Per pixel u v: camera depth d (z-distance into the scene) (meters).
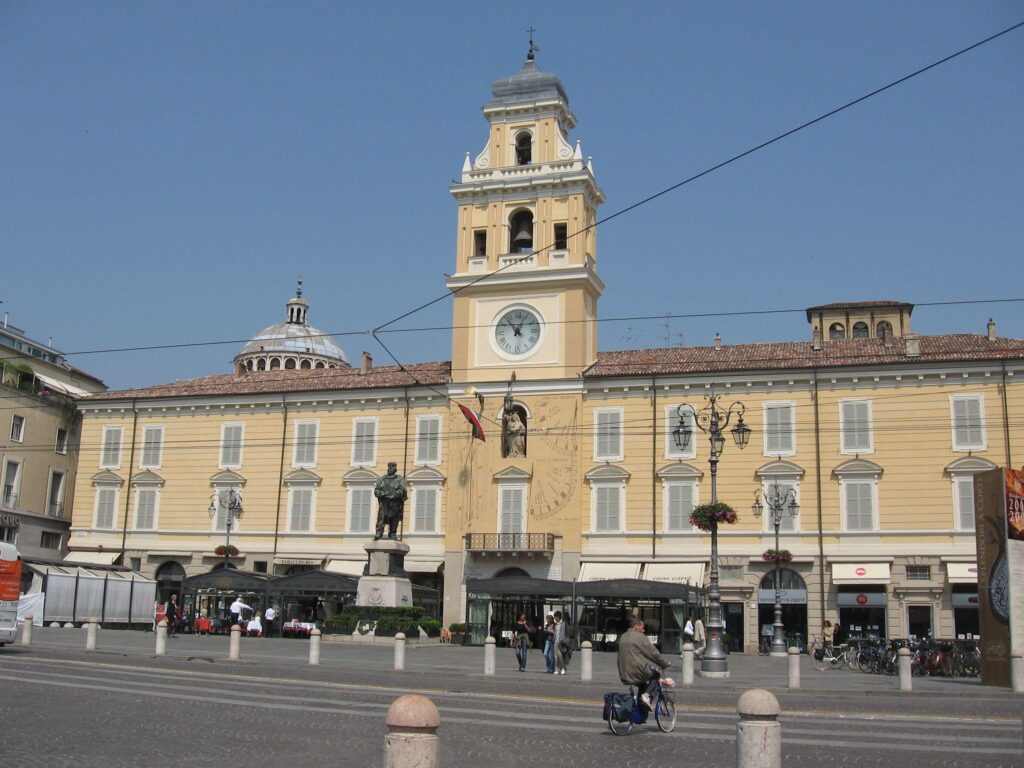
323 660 38.78
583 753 17.83
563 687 31.53
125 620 60.09
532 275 67.62
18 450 79.94
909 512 59.56
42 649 38.22
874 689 32.28
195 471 73.25
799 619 60.16
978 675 39.00
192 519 72.56
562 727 21.12
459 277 69.19
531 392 66.50
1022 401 58.81
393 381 70.75
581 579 62.75
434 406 69.19
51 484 83.31
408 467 68.81
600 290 70.56
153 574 72.62
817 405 62.09
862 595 59.38
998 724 23.17
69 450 85.44
